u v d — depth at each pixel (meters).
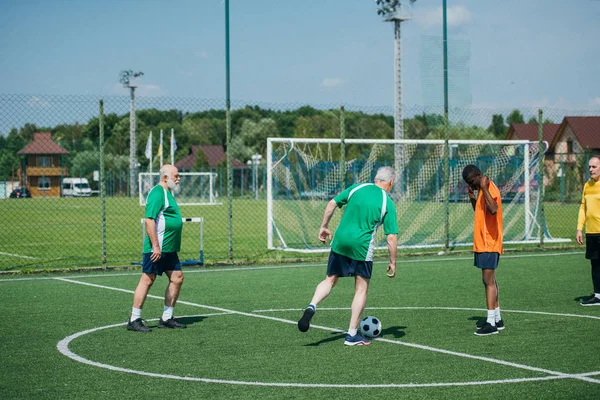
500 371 6.61
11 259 17.52
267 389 6.02
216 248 20.14
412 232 22.11
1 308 10.33
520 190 22.50
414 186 24.12
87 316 9.71
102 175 14.90
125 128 76.81
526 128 58.00
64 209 45.34
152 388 6.07
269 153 18.66
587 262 15.97
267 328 8.87
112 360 7.14
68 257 17.89
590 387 6.04
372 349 7.63
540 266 15.27
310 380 6.32
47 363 7.01
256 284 12.88
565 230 25.30
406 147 24.56
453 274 14.11
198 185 61.56
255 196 58.28
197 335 8.43
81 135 71.69
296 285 12.74
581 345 7.77
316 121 53.38
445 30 17.42
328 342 8.02
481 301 10.91
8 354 7.41
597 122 51.28
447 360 7.09
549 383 6.17
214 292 11.96
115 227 29.81
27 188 61.91
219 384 6.20
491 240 8.44
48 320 9.40
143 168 74.19
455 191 25.59
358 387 6.07
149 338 8.25
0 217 36.84
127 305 10.64
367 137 51.59
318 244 20.48
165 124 79.94
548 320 9.31
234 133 83.81
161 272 8.80
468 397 5.75
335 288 12.33
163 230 8.65
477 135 37.00
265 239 23.20
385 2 36.41
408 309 10.23
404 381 6.26
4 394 5.91
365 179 22.41
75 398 5.79
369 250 7.80
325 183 23.16
